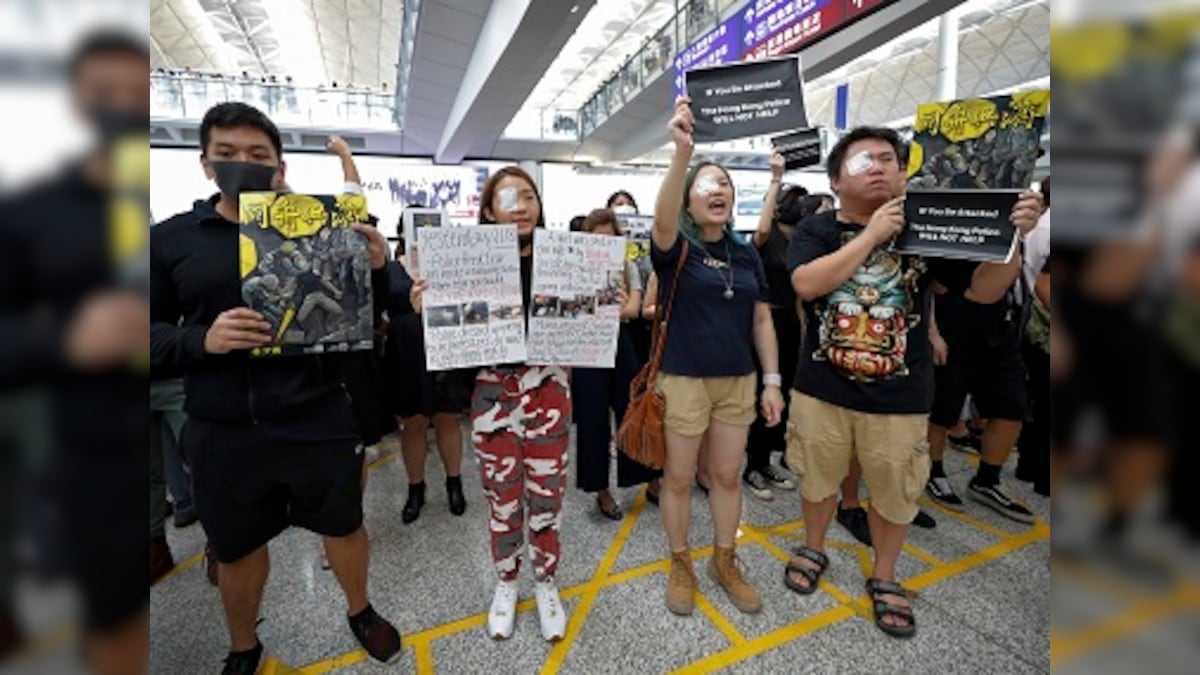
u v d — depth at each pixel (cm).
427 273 150
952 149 143
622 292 168
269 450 129
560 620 165
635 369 246
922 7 368
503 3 543
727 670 152
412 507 244
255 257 121
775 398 183
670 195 157
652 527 236
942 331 242
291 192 125
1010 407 236
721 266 171
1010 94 137
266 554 144
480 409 161
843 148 164
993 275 146
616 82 949
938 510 246
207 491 129
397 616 177
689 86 162
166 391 207
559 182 1238
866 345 157
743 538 224
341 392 144
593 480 241
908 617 166
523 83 679
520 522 168
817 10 340
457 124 871
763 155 1188
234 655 144
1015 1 693
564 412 168
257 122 128
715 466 181
